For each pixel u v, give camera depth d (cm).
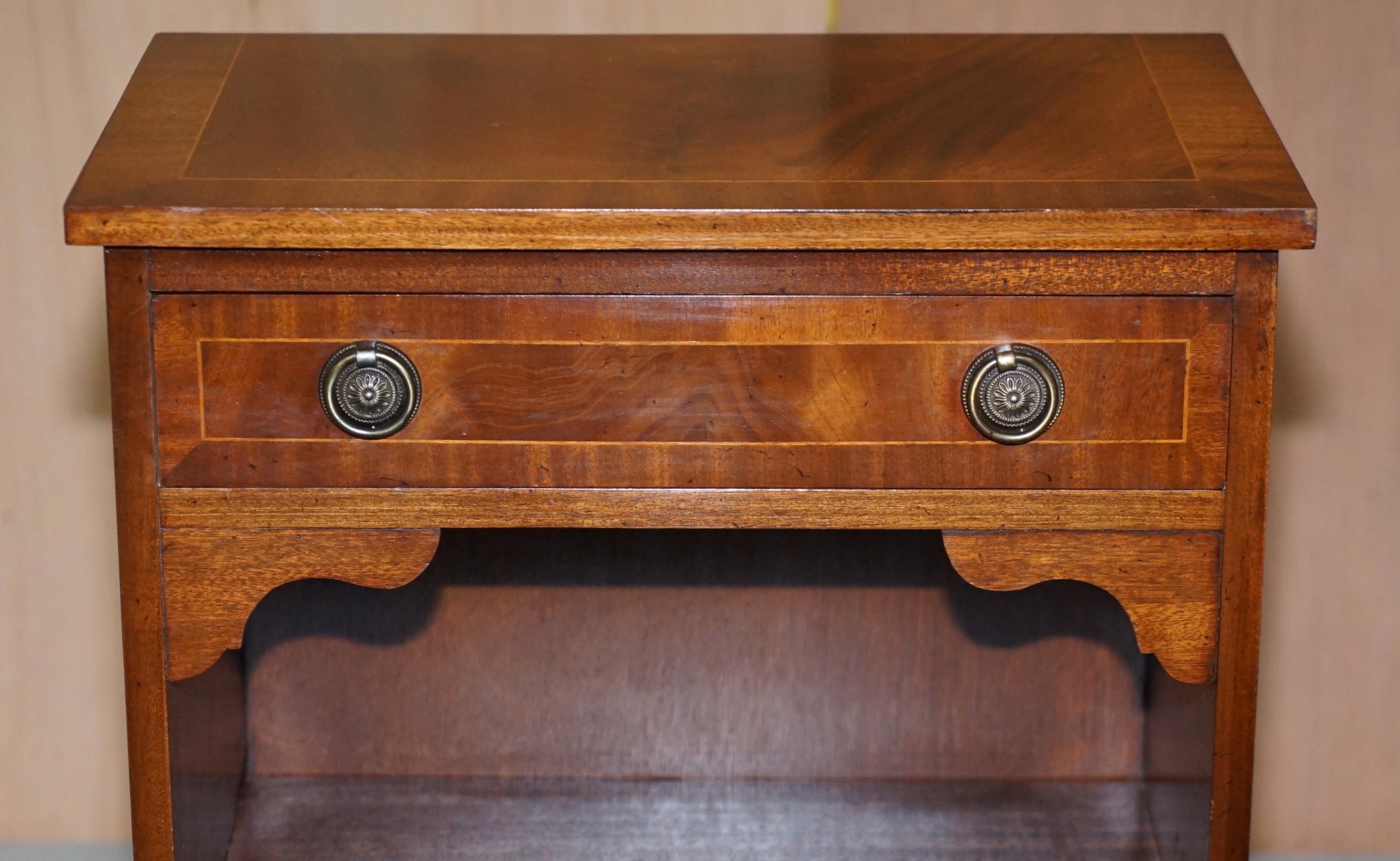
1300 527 173
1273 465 172
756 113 121
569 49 133
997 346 108
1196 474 109
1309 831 178
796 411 109
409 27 165
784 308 108
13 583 171
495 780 158
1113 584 111
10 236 165
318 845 146
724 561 157
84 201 104
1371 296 169
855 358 108
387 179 109
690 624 158
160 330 108
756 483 110
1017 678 158
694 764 159
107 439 169
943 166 111
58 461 169
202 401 108
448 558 157
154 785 113
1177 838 132
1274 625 175
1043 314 108
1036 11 165
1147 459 109
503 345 108
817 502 110
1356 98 167
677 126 119
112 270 106
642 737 159
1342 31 166
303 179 108
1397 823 178
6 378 167
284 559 111
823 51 133
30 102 163
